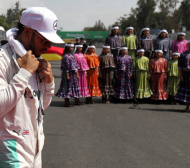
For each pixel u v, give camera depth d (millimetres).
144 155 4215
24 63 1812
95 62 8586
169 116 6934
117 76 8906
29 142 1929
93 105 8406
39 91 2072
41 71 2020
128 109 7812
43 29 1942
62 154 4215
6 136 1885
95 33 47000
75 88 8125
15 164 1860
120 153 4277
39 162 2049
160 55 8938
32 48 1983
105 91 8805
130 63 8891
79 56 8344
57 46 16031
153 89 8945
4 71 1830
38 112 2047
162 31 9445
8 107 1751
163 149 4480
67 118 6512
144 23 61344
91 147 4520
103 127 5727
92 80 8602
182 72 7598
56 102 8766
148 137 5086
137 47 9656
